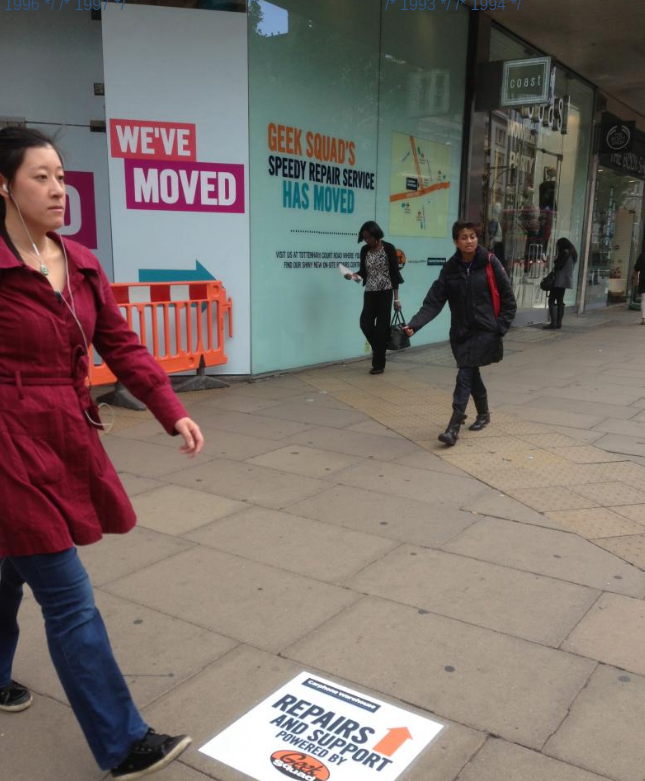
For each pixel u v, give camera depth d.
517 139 12.75
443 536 3.79
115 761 1.97
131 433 5.80
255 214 7.64
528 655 2.70
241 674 2.59
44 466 1.88
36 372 1.90
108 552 3.60
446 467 4.97
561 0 10.34
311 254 8.45
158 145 7.16
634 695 2.46
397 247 9.95
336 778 2.10
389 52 9.20
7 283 1.84
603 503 4.28
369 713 2.38
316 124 8.24
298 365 8.56
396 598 3.14
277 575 3.36
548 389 7.68
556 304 13.58
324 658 2.69
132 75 6.99
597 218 17.06
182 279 7.48
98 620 1.99
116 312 2.19
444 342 11.30
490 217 12.25
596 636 2.83
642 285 14.48
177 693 2.48
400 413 6.54
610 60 13.61
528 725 2.31
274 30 7.51
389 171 9.55
